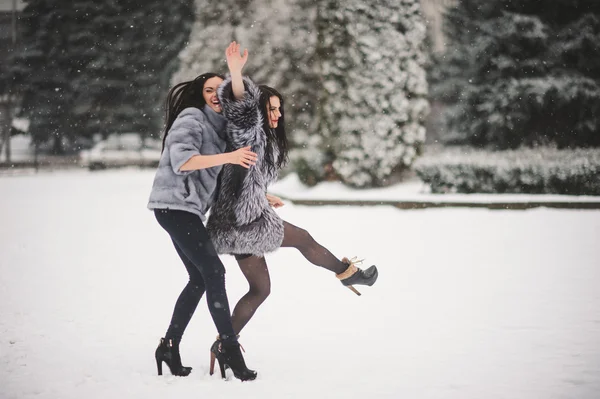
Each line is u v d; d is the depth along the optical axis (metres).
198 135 4.27
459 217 13.83
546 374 4.17
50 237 11.77
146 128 50.47
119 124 49.97
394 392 3.89
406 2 18.81
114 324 5.69
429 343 4.97
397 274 7.85
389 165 18.67
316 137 19.41
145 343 5.12
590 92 21.67
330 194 18.02
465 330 5.31
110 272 8.31
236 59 4.25
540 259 8.66
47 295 6.89
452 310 6.02
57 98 49.41
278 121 4.70
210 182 4.36
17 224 13.80
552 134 23.05
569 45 21.86
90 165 41.41
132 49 50.16
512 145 23.50
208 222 4.43
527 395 3.79
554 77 22.22
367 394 3.87
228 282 7.54
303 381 4.15
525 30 22.23
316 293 6.90
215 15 28.05
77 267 8.69
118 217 15.13
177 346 4.33
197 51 28.09
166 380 4.23
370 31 18.67
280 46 26.48
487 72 23.66
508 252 9.30
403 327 5.47
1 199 20.19
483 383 4.02
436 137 31.80
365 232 11.71
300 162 19.42
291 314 6.03
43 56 49.22
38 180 30.81
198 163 4.12
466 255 9.15
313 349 4.90
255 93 4.33
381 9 18.67
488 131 23.94
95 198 20.55
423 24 18.98
